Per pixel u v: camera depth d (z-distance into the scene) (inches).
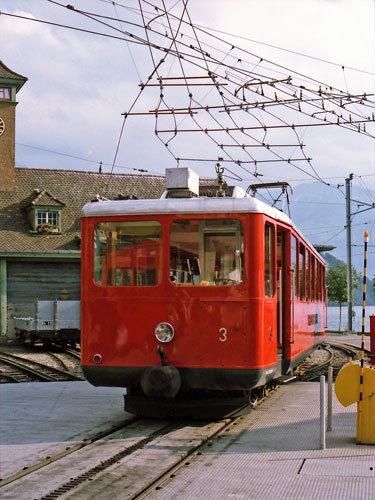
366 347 961.5
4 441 311.1
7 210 1245.1
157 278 347.6
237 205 343.0
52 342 1040.8
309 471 250.8
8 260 1143.6
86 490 227.9
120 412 389.7
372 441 296.4
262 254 342.6
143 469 253.9
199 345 339.3
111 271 354.0
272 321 358.6
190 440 303.4
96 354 351.6
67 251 1163.9
